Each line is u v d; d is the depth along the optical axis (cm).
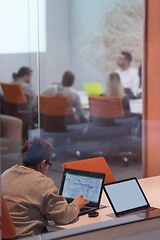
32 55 448
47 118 615
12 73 420
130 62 637
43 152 192
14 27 194
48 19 620
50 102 622
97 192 195
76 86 639
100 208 192
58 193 186
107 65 644
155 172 365
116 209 180
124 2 628
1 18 186
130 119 620
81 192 200
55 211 177
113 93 629
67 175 211
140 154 538
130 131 603
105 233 160
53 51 624
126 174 449
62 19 628
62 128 630
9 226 159
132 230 162
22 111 352
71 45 634
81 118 648
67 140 633
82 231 163
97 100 641
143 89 375
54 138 628
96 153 613
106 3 633
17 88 409
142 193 196
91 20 636
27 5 212
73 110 645
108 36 637
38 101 518
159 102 372
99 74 646
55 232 163
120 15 633
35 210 176
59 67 630
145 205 191
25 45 216
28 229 169
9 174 177
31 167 188
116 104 636
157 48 368
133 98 626
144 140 378
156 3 363
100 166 263
